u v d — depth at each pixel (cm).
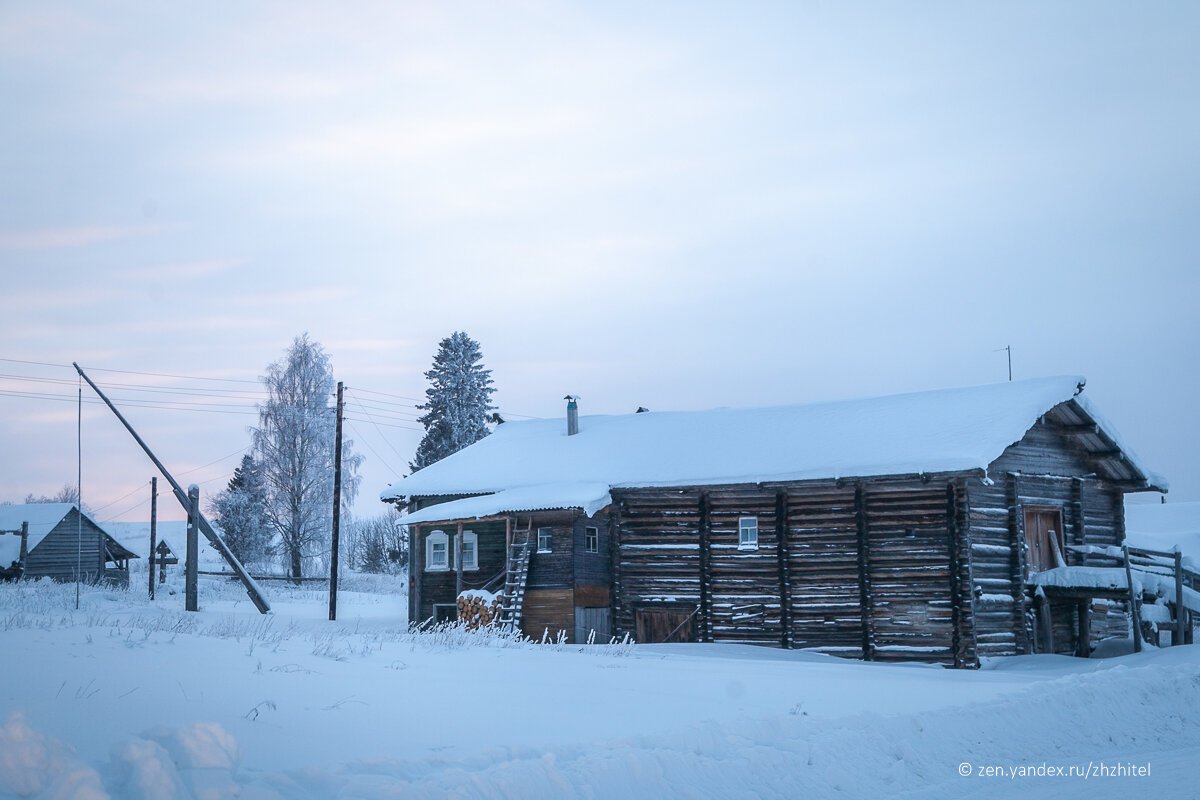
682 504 3316
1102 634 3234
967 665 2725
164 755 651
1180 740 1350
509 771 772
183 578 6562
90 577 5825
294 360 6028
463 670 1517
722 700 1401
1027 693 1420
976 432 2911
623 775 828
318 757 824
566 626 3347
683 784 849
